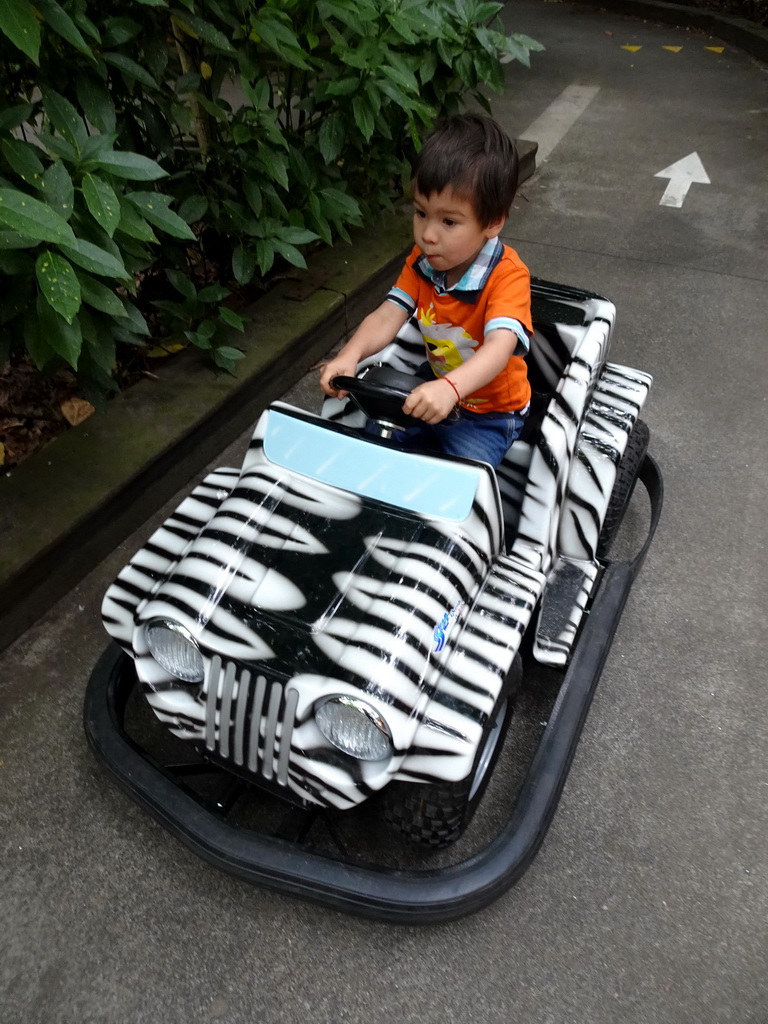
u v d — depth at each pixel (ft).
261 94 9.46
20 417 9.27
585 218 16.49
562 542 7.77
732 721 7.53
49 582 8.05
